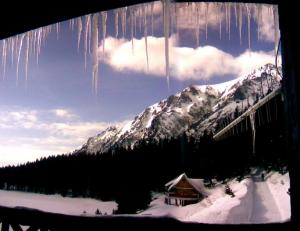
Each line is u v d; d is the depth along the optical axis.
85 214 3.16
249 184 57.38
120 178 71.75
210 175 68.88
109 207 69.19
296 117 2.95
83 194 84.31
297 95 2.93
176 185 57.88
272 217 30.88
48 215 3.18
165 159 73.94
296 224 2.86
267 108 5.39
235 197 48.72
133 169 72.94
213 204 50.09
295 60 2.97
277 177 58.22
